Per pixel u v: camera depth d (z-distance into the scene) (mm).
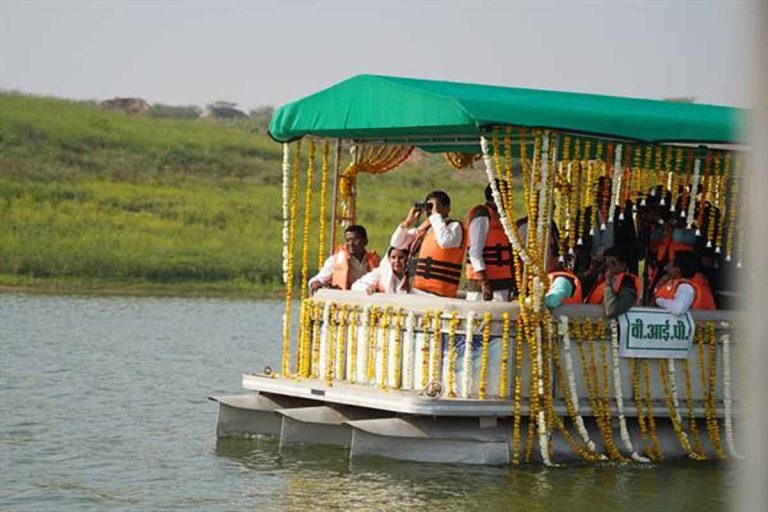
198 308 57000
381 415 24672
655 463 24797
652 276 26484
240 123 103500
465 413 23266
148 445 25922
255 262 73250
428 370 23922
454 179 82625
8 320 47469
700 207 26438
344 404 24938
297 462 24297
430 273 25203
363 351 25062
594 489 22609
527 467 23859
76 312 52031
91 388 32906
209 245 75312
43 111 94625
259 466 23969
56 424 27984
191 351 41062
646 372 24844
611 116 23922
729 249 25781
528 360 23906
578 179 25828
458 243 25250
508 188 23422
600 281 24938
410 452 23734
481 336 23578
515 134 23875
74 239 72562
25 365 36219
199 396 32188
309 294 27688
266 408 26203
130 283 67125
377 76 24578
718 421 25688
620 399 24516
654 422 25109
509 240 24406
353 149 28406
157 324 49000
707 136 24594
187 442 26219
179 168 89812
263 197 86812
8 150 86125
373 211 79750
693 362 25453
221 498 21672
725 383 25516
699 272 25891
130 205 80625
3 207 76062
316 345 26078
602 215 26328
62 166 85375
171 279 69000
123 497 21766
